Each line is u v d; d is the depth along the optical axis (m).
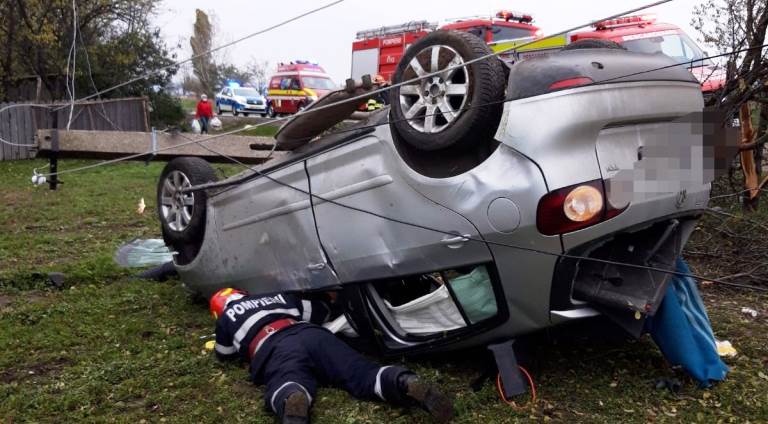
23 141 18.59
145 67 24.05
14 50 20.70
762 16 6.71
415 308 4.32
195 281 5.77
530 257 3.66
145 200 11.82
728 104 6.89
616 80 3.61
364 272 4.32
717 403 3.91
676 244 4.13
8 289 6.42
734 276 6.09
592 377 4.25
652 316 4.01
